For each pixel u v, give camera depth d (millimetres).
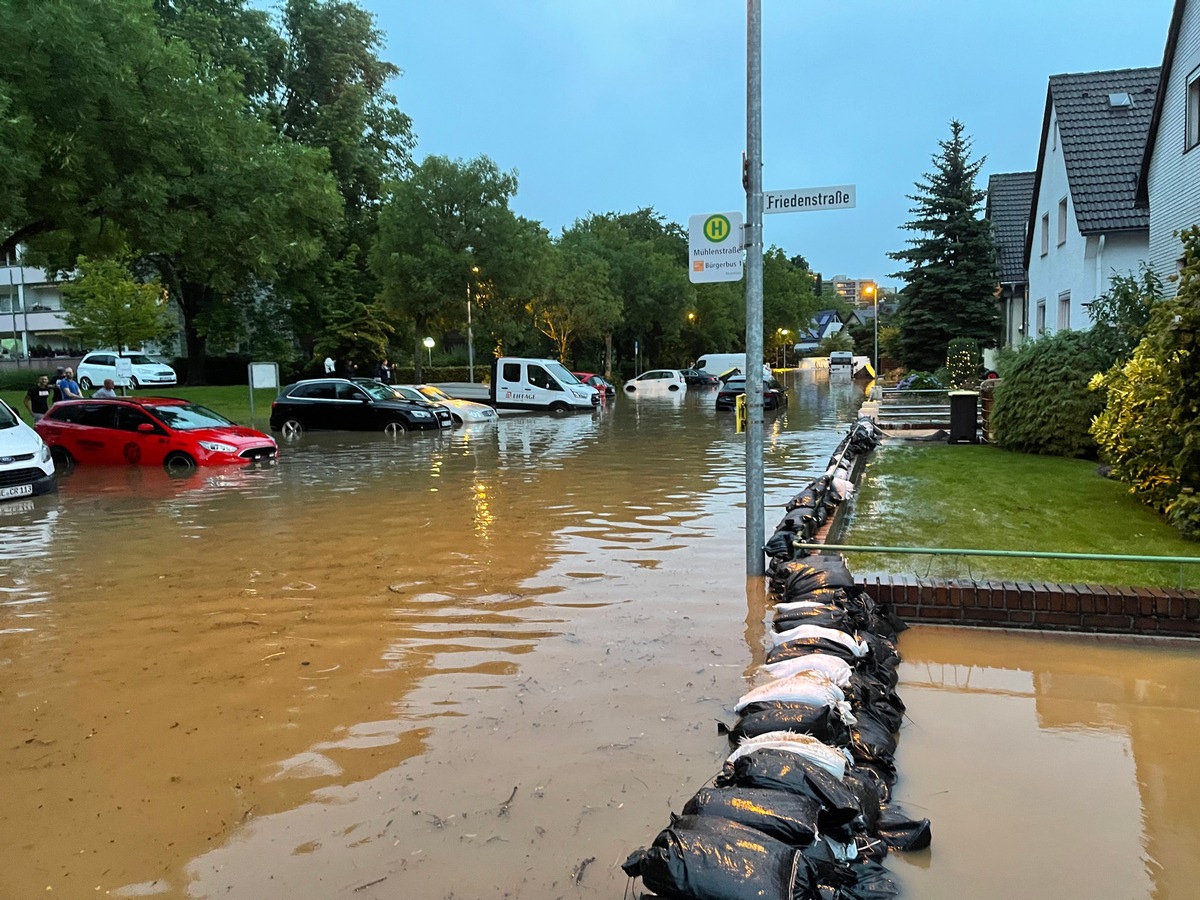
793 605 5160
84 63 14195
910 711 4359
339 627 5922
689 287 60000
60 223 16328
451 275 34719
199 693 4762
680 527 9156
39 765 3920
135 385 38812
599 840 3209
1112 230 19312
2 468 11555
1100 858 3043
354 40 41312
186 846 3236
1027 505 9414
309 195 18953
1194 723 4168
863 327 104062
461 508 10641
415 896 2896
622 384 56625
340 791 3623
